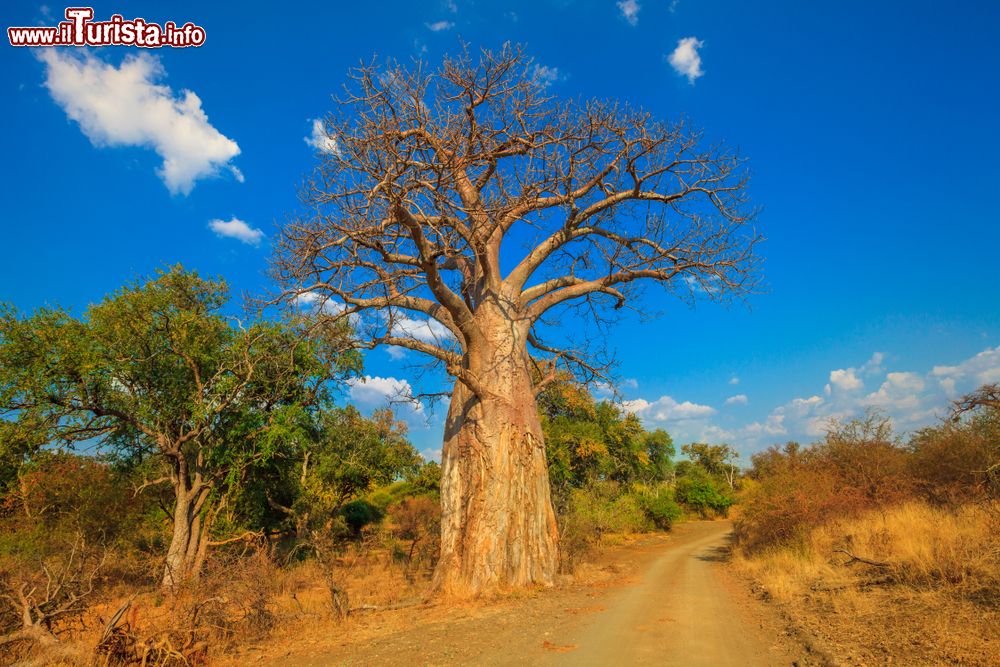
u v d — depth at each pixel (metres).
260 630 8.12
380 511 33.72
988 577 6.72
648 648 6.32
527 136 11.48
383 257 10.77
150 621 7.55
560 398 23.64
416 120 10.81
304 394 17.61
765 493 16.86
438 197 9.98
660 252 13.07
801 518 14.46
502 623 8.15
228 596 8.21
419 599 10.72
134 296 15.67
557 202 12.16
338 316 11.56
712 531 34.16
